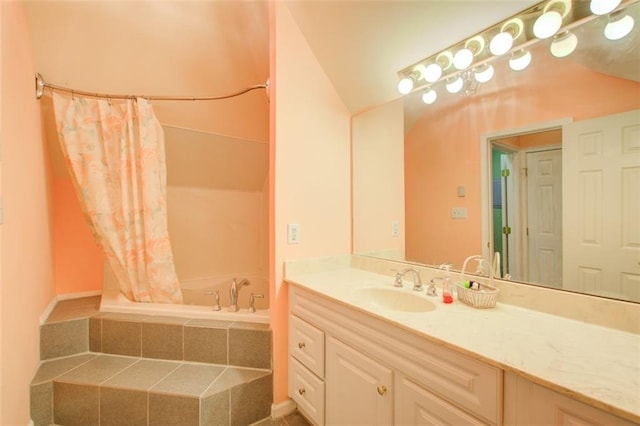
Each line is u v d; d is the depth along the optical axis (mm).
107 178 1885
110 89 1957
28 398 1365
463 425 748
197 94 2188
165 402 1347
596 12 892
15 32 1382
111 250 1896
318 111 1702
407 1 1300
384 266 1619
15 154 1330
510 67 1133
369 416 1041
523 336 799
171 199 2623
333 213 1773
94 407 1402
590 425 549
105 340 1742
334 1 1454
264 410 1499
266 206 3076
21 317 1347
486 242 1224
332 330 1222
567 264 980
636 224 848
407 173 1557
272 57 1557
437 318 943
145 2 1721
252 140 2631
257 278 2902
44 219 1838
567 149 985
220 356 1615
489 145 1214
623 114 867
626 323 830
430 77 1363
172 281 1968
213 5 1849
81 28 1693
